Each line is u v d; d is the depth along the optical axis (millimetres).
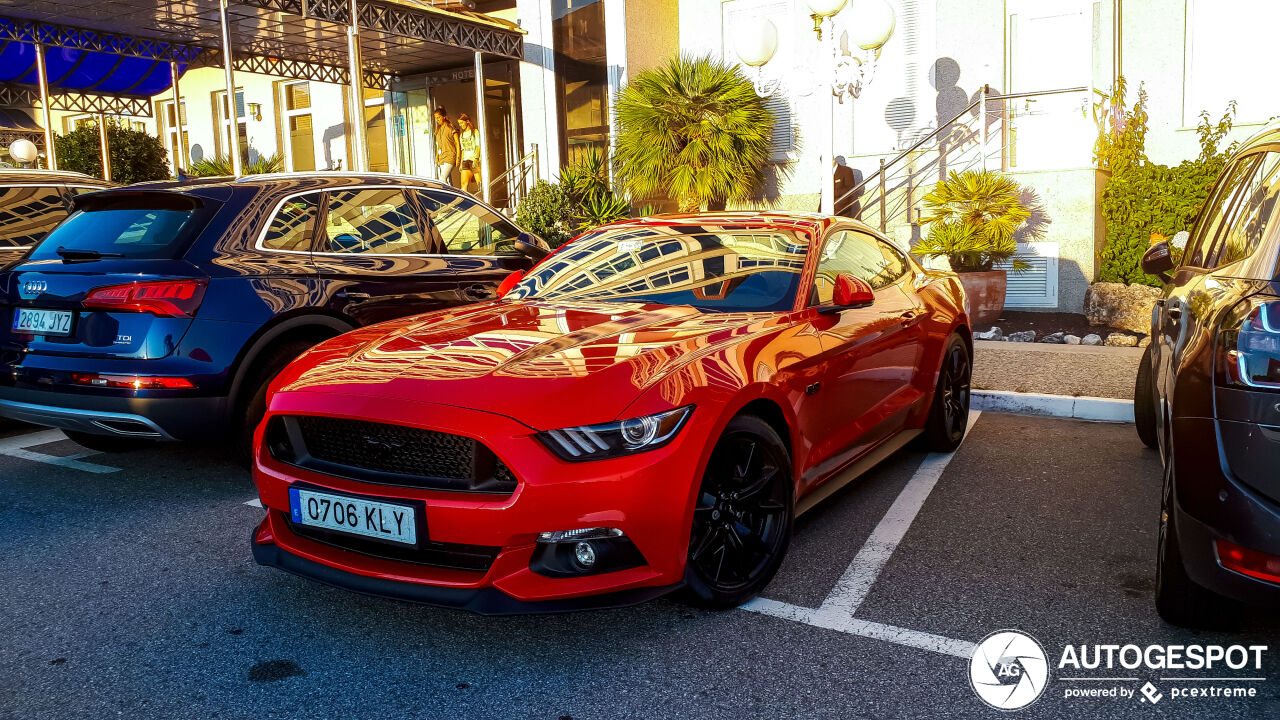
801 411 3479
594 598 2777
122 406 4191
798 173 13016
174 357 4227
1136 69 10812
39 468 5258
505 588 2711
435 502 2738
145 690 2752
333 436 3008
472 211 6031
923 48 11953
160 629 3166
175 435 4301
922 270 5289
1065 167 9906
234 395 4422
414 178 5766
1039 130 10836
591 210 12289
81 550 3938
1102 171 10047
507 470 2746
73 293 4312
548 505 2682
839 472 3932
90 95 18188
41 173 6648
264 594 3455
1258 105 10273
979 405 6320
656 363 3010
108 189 4797
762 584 3277
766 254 4098
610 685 2729
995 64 11422
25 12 12172
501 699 2666
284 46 14578
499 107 16453
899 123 12258
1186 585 2832
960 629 3037
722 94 11703
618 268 4285
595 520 2719
